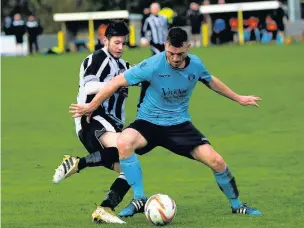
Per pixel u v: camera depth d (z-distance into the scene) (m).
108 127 17.53
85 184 23.38
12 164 27.33
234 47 87.25
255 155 27.69
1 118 40.34
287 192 20.92
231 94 17.55
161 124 17.00
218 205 19.17
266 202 19.42
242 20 96.31
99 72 17.62
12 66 75.00
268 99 43.69
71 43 101.19
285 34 96.19
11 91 53.50
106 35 17.77
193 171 25.08
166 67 16.55
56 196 21.42
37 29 95.38
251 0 120.88
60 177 17.25
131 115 39.38
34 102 46.97
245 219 17.09
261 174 24.02
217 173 17.34
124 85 16.78
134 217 17.64
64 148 30.67
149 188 22.25
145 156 28.31
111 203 16.98
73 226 16.89
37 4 128.62
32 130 35.84
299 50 77.56
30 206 19.88
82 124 17.77
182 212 18.22
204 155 17.12
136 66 16.73
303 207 18.59
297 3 102.31
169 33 16.25
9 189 22.72
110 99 17.80
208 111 40.12
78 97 17.89
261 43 92.81
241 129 34.00
